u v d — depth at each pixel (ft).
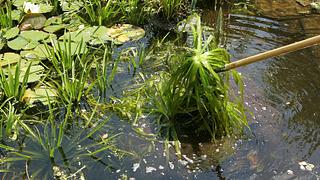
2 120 7.32
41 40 9.29
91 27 9.80
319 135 7.09
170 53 9.28
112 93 8.10
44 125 7.37
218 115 6.94
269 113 7.48
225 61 6.86
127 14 10.50
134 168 6.53
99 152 6.79
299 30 9.94
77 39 9.32
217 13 10.61
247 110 7.42
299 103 7.73
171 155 6.74
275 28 10.01
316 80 8.28
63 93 7.79
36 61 8.61
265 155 6.74
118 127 7.29
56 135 7.14
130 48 9.34
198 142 6.97
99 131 7.21
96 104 7.70
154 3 10.37
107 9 10.21
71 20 10.11
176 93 7.13
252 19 10.35
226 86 7.02
